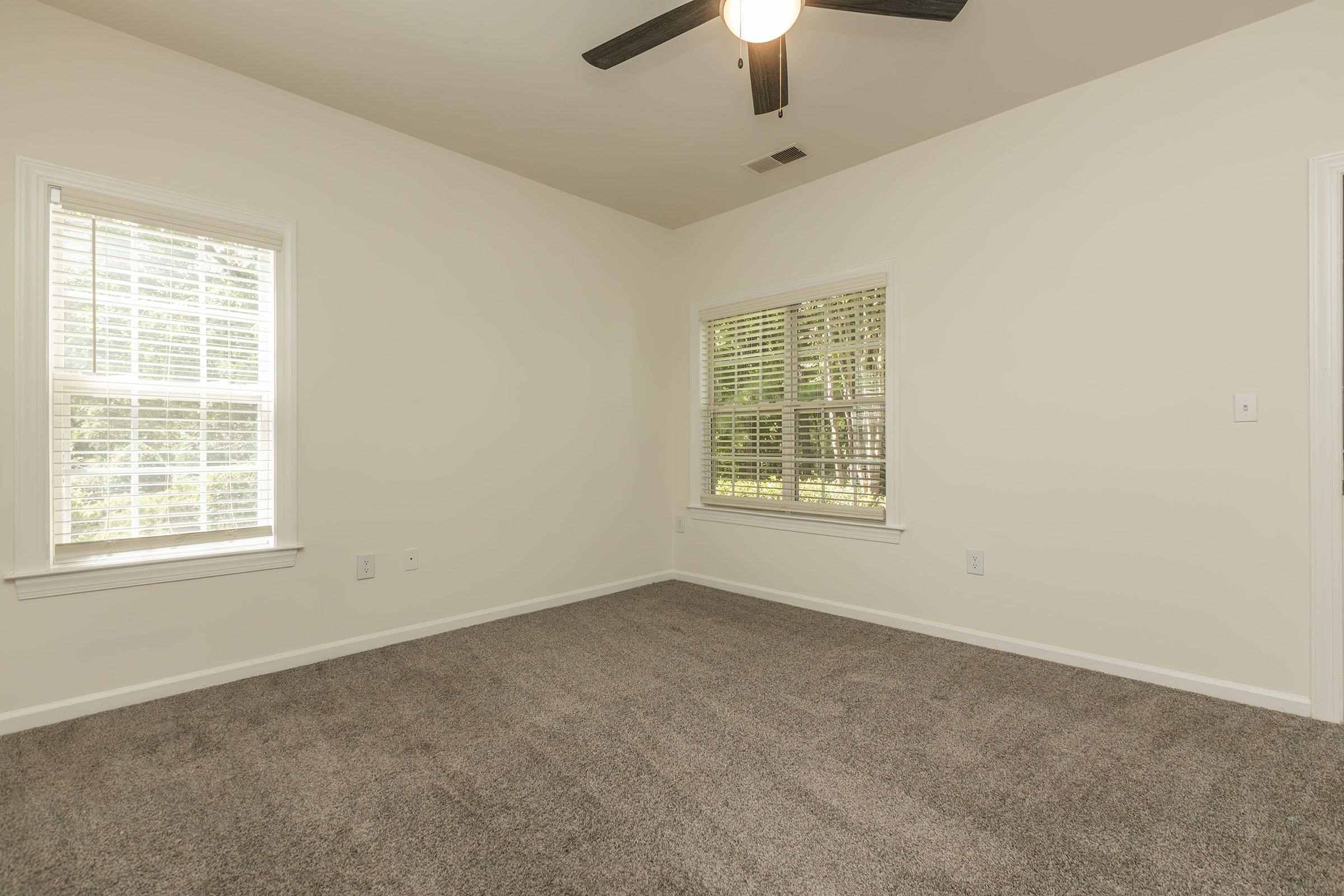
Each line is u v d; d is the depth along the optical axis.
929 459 3.13
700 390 4.26
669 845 1.51
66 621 2.18
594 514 3.90
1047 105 2.73
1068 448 2.70
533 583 3.57
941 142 3.06
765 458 3.82
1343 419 2.14
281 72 2.52
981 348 2.94
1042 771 1.84
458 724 2.15
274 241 2.62
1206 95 2.36
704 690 2.45
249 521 2.61
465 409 3.27
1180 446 2.43
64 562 2.20
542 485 3.62
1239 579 2.31
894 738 2.05
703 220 4.20
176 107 2.38
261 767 1.86
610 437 3.99
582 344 3.83
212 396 2.51
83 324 2.23
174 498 2.43
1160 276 2.46
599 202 3.89
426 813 1.64
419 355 3.09
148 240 2.36
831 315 3.54
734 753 1.95
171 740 2.03
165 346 2.40
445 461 3.19
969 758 1.92
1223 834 1.54
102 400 2.27
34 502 2.12
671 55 2.40
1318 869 1.42
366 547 2.91
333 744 2.00
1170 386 2.45
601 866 1.44
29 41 2.11
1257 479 2.28
